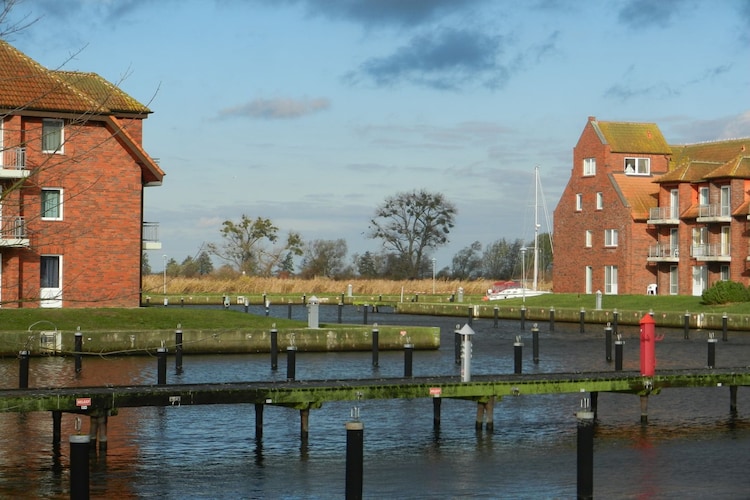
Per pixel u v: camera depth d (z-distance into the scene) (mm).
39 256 55812
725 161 92375
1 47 54031
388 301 106812
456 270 165000
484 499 22578
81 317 52469
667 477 24609
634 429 30719
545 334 69750
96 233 57125
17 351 48219
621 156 96438
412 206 152250
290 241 140125
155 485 23688
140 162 58531
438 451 27531
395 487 23594
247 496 22828
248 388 27844
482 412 30734
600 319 79312
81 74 59906
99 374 42750
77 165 56188
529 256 152500
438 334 57062
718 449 27844
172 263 122750
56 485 23422
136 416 32281
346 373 44094
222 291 114875
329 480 24250
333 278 148000
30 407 25656
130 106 58625
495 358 52188
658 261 91188
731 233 82750
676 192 90062
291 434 29547
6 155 52656
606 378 31641
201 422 31312
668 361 50000
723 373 33375
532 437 29469
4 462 25672
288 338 53250
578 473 22078
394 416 32719
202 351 51750
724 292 76500
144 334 49906
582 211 98625
